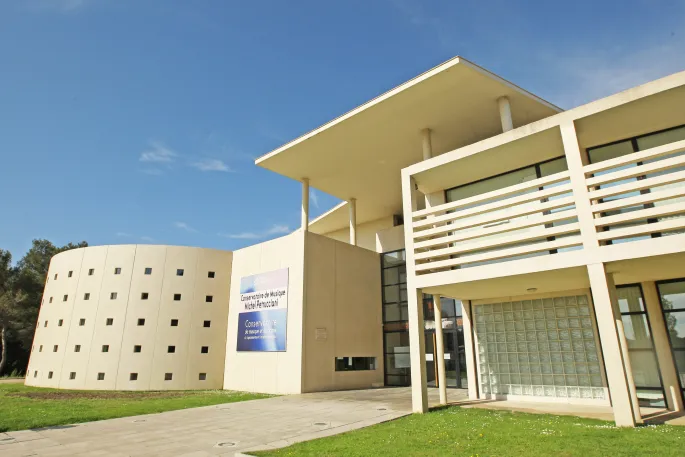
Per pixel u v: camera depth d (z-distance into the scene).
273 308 19.06
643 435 7.46
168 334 21.61
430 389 17.81
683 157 8.56
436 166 12.47
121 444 8.08
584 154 11.70
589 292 12.39
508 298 13.94
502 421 9.44
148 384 20.81
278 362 17.98
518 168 12.87
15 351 39.34
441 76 13.24
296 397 15.19
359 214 25.59
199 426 9.81
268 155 18.69
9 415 11.40
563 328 12.77
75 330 22.69
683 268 9.74
